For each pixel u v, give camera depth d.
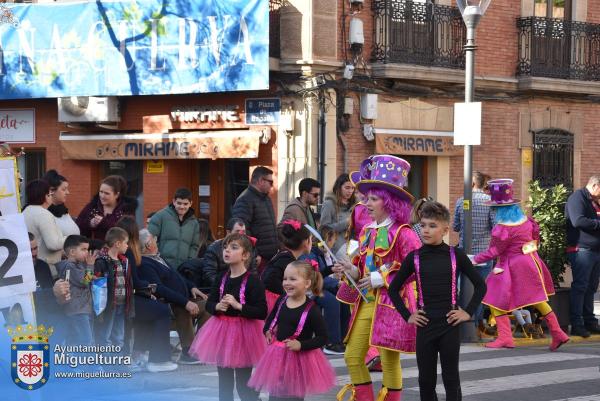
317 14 20.52
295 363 8.58
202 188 22.08
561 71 23.95
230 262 9.29
